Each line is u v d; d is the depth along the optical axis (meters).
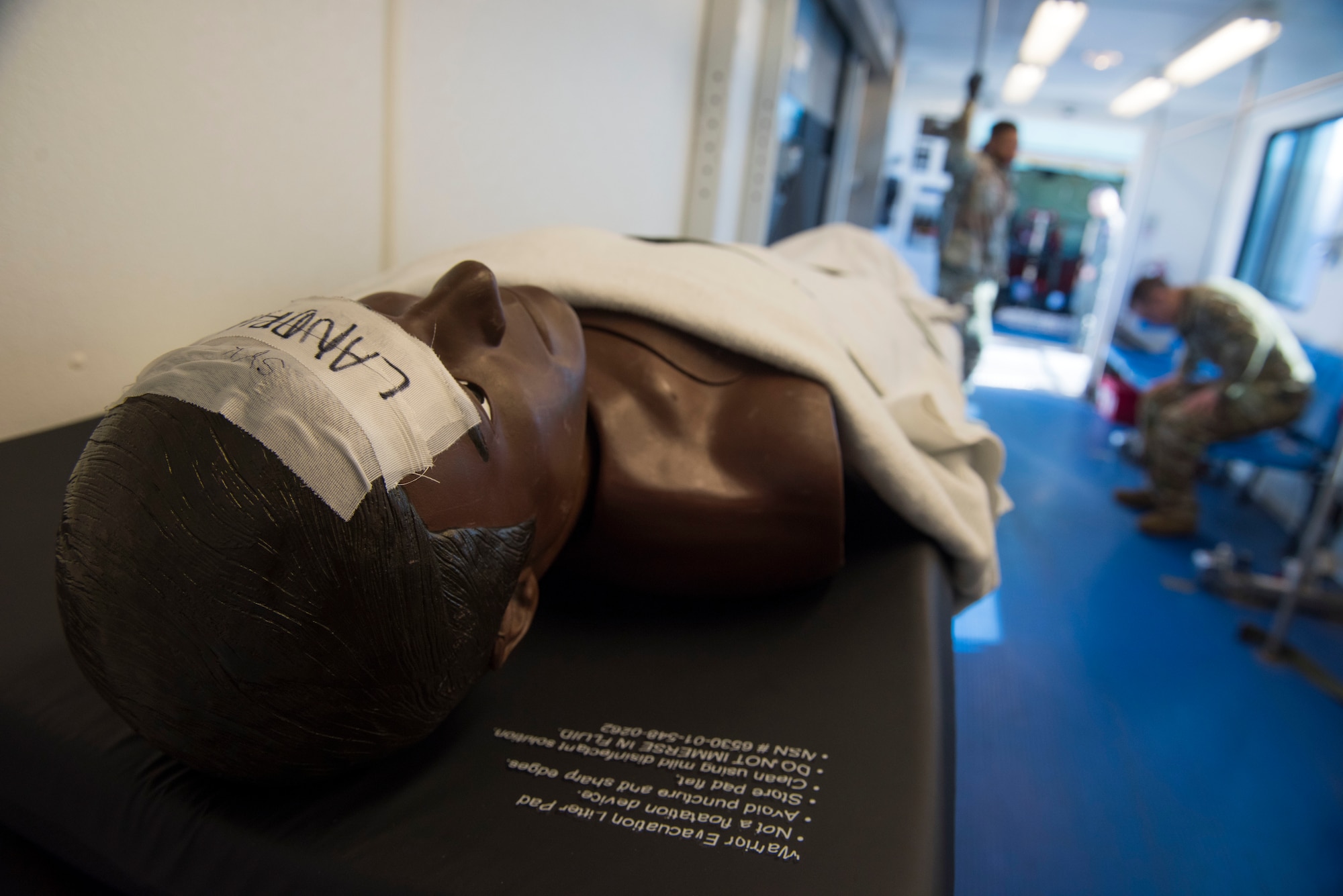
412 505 0.38
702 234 2.44
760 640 0.67
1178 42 4.01
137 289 0.80
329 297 0.42
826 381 0.75
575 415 0.56
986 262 3.85
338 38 0.97
